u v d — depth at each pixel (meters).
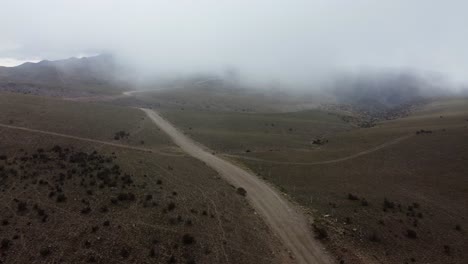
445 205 66.25
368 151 101.38
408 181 78.00
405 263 48.06
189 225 51.91
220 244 48.66
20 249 43.28
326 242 52.75
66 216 50.56
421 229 57.19
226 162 89.44
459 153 89.69
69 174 63.38
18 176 61.12
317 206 64.81
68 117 106.94
